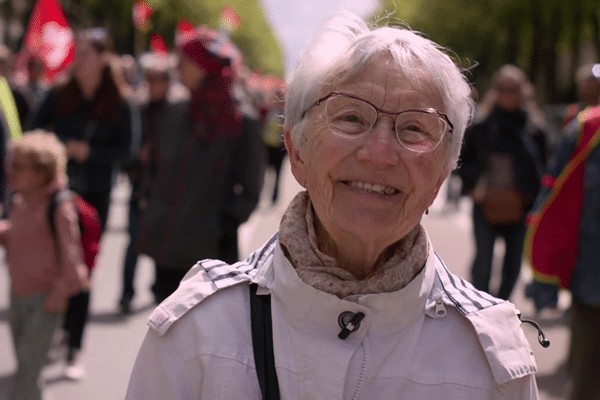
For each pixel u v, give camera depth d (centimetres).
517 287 753
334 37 145
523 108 581
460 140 148
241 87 1238
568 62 3675
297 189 1889
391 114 137
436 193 147
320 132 141
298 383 137
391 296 136
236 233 398
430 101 140
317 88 144
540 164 594
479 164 575
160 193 387
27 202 397
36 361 397
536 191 568
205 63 378
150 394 143
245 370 138
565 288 349
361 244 144
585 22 2758
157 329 142
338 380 135
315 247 144
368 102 137
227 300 144
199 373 139
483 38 3141
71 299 476
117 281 756
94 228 420
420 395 137
